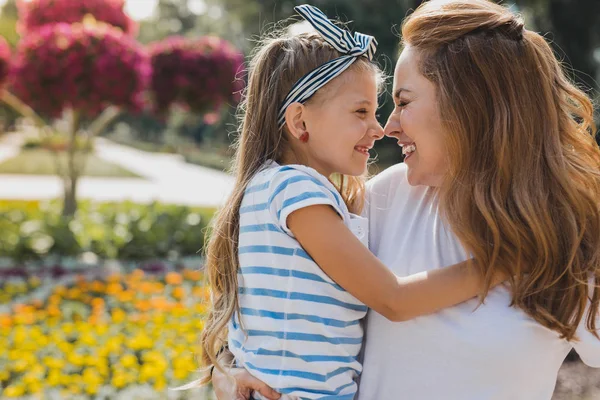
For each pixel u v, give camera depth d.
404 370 1.53
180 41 9.66
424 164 1.57
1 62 8.50
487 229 1.48
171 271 7.53
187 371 4.07
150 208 8.93
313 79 1.64
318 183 1.58
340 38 1.67
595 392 4.36
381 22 19.33
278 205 1.57
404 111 1.57
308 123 1.66
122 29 10.20
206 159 35.09
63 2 9.85
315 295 1.53
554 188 1.49
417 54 1.57
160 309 5.51
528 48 1.52
